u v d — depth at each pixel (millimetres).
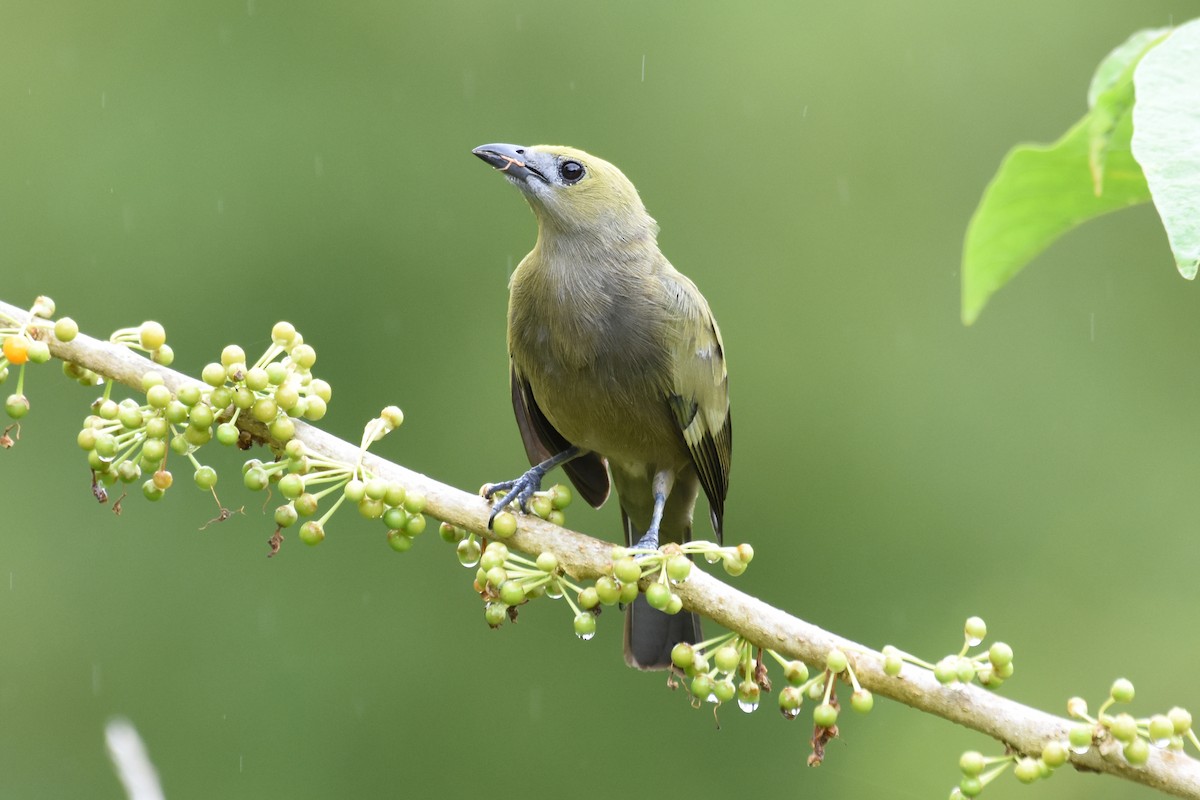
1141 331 15117
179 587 13500
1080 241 15352
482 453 14289
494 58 15242
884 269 15164
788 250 15188
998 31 15562
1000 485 14711
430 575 13695
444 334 14602
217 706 13258
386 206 14742
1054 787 13016
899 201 15273
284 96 14906
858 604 14484
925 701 4395
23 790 12789
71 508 13539
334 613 13578
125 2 14969
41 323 4852
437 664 13516
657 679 13555
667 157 15242
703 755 13375
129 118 14719
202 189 14641
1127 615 14164
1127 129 4246
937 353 15000
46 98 14727
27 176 14500
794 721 13453
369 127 14906
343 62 15055
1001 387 14961
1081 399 14938
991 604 14297
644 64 15414
